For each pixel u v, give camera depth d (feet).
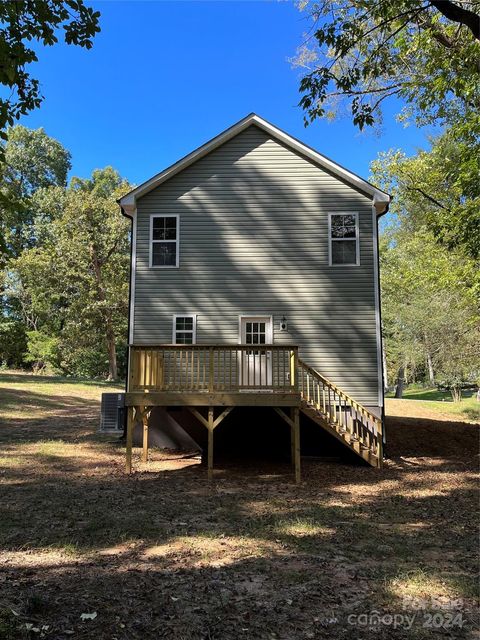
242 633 11.25
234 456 39.32
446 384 89.25
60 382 84.84
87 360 112.16
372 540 18.90
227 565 15.81
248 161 43.04
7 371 103.04
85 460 35.24
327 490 28.37
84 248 90.79
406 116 55.57
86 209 92.48
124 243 93.97
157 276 41.98
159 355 34.58
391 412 67.51
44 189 120.78
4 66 13.48
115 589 13.66
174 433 41.45
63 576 14.61
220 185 42.88
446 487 29.37
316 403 37.35
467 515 22.99
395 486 29.63
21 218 118.93
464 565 16.19
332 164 41.75
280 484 29.91
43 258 92.89
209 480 30.35
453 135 40.63
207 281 41.73
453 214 44.19
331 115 46.73
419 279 72.64
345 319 40.60
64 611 12.13
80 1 16.52
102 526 19.97
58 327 110.32
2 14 14.88
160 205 42.93
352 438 37.01
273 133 42.78
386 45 33.71
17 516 21.13
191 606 12.65
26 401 64.49
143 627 11.42
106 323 94.32
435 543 18.63
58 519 20.89
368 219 41.68
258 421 40.63
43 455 35.88
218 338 41.01
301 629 11.51
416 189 64.80
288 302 41.09
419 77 41.68
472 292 49.52
